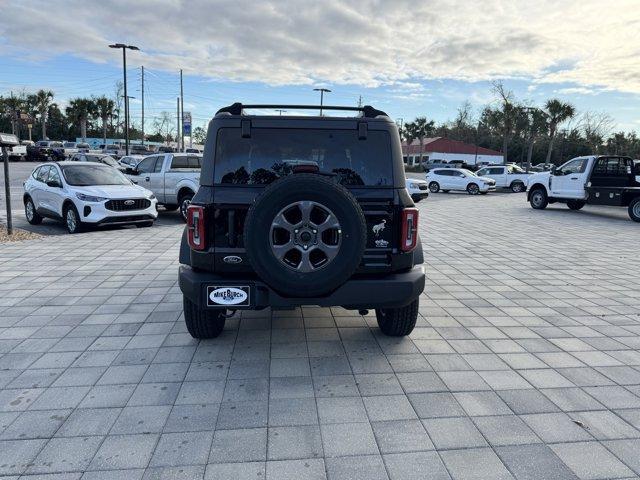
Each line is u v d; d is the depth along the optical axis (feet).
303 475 9.07
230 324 16.96
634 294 21.54
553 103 177.37
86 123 274.77
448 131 304.50
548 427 10.67
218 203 12.73
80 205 35.94
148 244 31.89
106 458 9.53
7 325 16.78
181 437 10.22
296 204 11.59
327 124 13.16
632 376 13.21
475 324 17.28
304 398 11.84
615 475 9.11
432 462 9.44
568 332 16.58
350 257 11.79
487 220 50.34
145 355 14.33
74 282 22.35
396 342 15.42
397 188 13.17
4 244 31.58
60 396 11.91
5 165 33.81
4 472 9.11
